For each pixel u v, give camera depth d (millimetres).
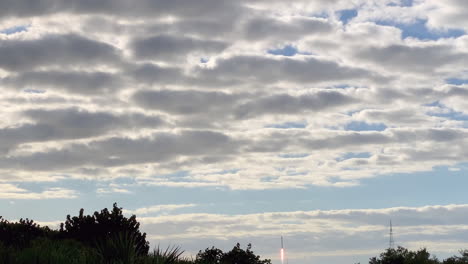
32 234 24562
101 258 18531
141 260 18781
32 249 18641
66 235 25234
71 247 21000
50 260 17625
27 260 17656
